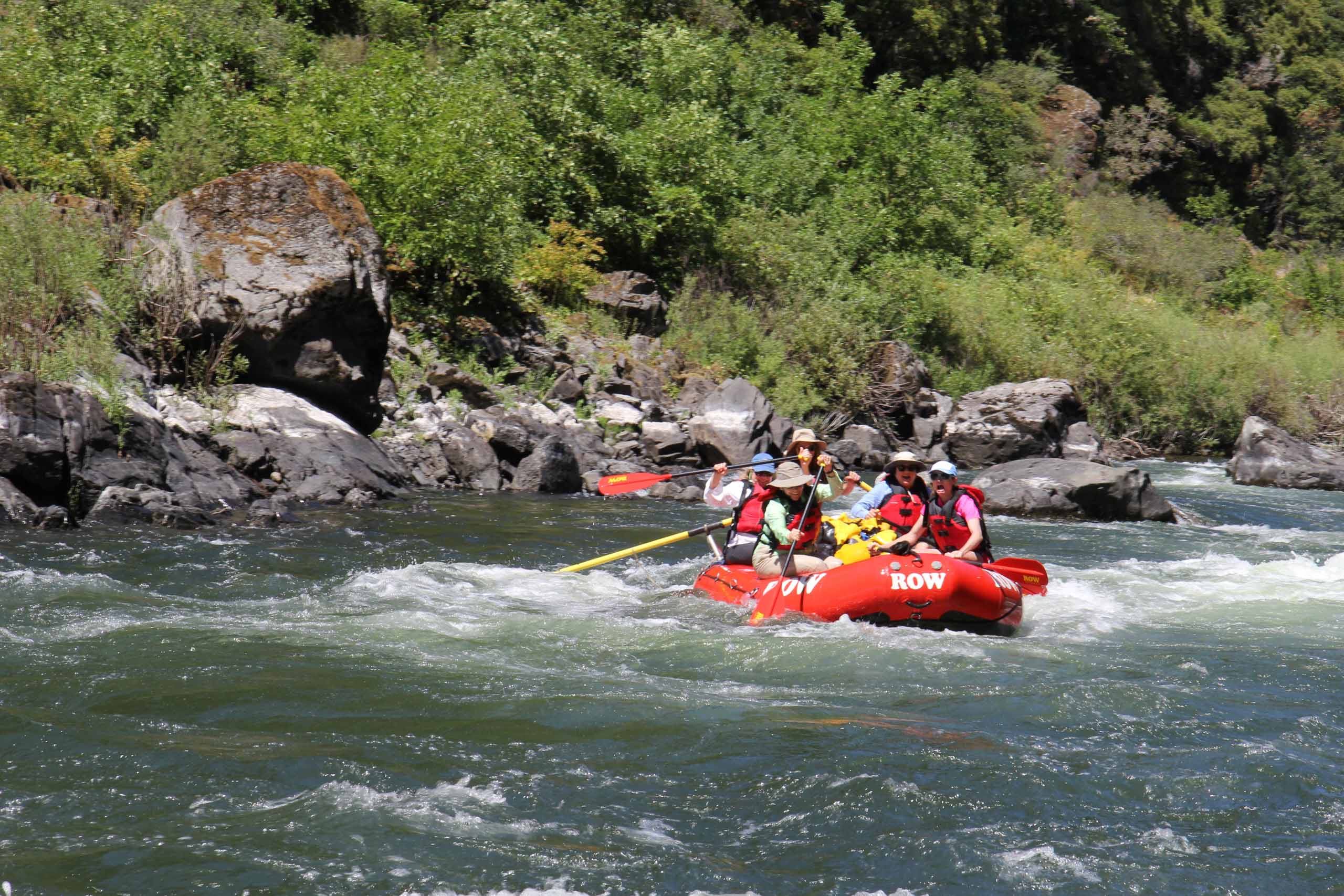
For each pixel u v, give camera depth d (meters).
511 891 14.83
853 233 94.88
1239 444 75.06
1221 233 161.00
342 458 46.47
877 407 77.31
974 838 16.52
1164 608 33.22
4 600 27.62
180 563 32.78
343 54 99.00
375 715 20.81
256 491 42.38
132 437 40.19
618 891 14.92
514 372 63.38
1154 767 19.17
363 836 16.05
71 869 14.88
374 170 65.25
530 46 86.12
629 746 19.70
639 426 61.69
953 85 125.19
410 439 52.84
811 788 18.11
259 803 17.00
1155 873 15.66
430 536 39.62
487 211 66.69
